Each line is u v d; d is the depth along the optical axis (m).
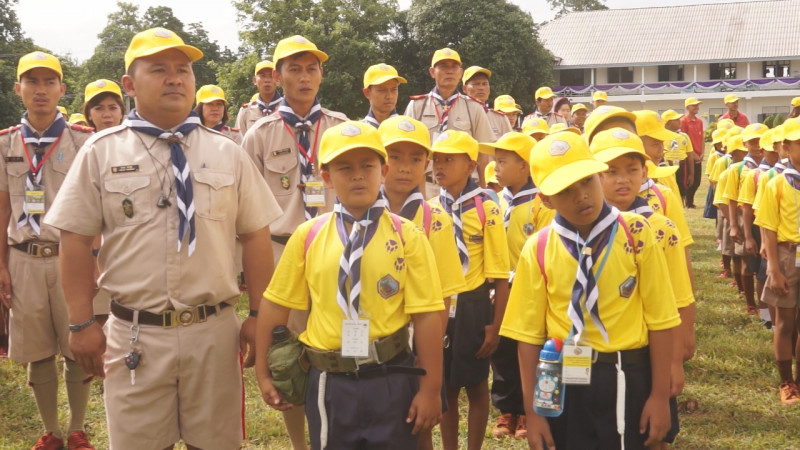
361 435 3.18
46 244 5.10
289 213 5.11
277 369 3.26
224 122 10.01
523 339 3.35
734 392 5.96
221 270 3.54
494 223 4.57
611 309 3.19
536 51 45.09
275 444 5.16
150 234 3.42
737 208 8.23
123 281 3.45
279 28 41.66
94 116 6.59
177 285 3.44
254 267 3.74
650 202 4.44
